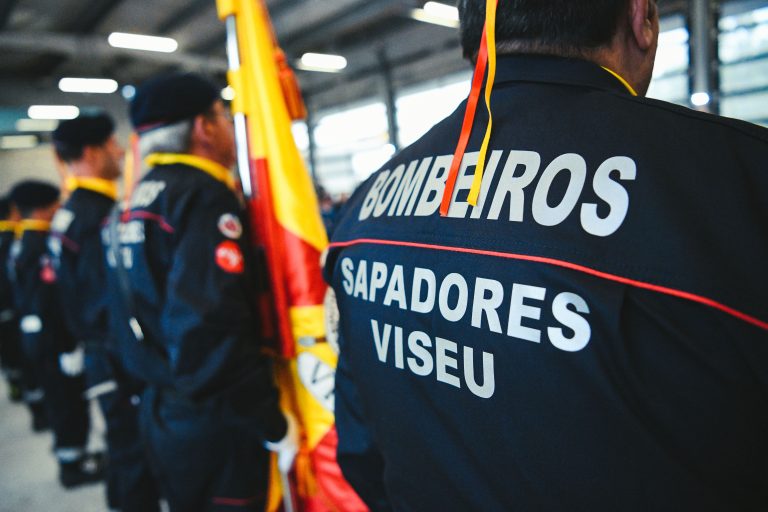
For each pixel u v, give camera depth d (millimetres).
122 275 1083
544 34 448
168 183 1005
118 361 1474
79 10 7582
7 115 9438
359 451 580
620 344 329
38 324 2148
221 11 1112
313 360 1084
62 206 1674
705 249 313
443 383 438
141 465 1614
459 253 424
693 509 325
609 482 347
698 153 337
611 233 346
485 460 414
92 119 1637
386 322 489
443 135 515
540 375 366
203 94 1067
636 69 486
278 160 1084
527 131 422
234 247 976
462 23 516
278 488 1127
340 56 9438
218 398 919
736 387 305
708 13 4246
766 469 318
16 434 3006
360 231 543
